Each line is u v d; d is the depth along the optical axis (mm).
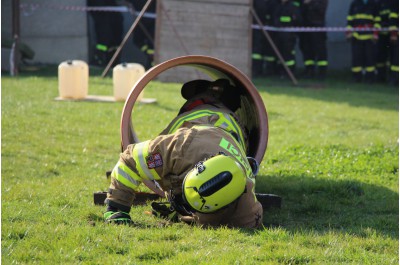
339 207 20016
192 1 50438
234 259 14133
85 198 19719
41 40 58812
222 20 50781
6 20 57781
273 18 57094
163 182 16344
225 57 50688
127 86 39188
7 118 32188
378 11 56156
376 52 57469
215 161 14641
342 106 43469
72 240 15156
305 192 21484
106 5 57094
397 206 20203
